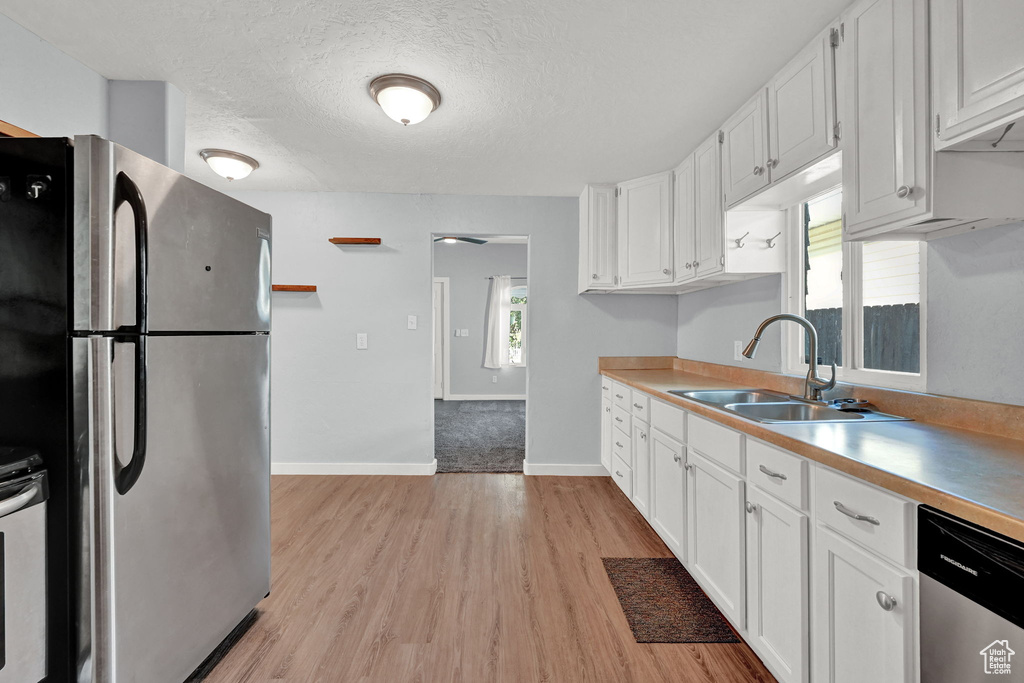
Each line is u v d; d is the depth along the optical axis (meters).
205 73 2.06
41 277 1.22
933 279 1.61
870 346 2.00
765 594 1.53
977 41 1.08
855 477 1.14
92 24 1.73
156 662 1.39
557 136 2.66
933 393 1.62
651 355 3.88
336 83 2.14
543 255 3.85
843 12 1.57
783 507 1.42
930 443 1.30
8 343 1.23
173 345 1.44
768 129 2.00
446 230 3.83
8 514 1.12
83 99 1.99
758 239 2.43
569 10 1.64
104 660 1.23
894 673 1.02
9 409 1.23
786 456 1.41
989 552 0.81
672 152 2.87
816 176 1.83
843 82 1.56
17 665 1.15
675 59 1.91
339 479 3.72
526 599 2.06
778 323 2.51
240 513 1.80
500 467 4.04
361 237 3.80
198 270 1.53
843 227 1.54
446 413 6.55
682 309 3.78
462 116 2.44
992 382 1.43
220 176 3.42
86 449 1.21
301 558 2.43
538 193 3.76
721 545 1.81
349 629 1.85
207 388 1.60
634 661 1.68
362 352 3.84
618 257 3.47
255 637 1.80
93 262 1.21
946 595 0.89
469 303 7.81
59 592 1.23
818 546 1.28
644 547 2.56
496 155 2.96
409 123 2.25
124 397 1.27
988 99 1.05
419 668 1.64
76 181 1.21
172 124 2.15
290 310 3.82
